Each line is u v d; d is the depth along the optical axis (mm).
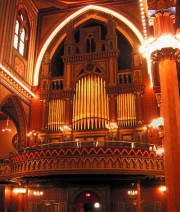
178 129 10102
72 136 22875
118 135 22266
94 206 27328
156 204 21594
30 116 24828
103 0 27234
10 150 28172
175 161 9719
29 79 25609
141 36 25609
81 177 20125
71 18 27828
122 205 22156
